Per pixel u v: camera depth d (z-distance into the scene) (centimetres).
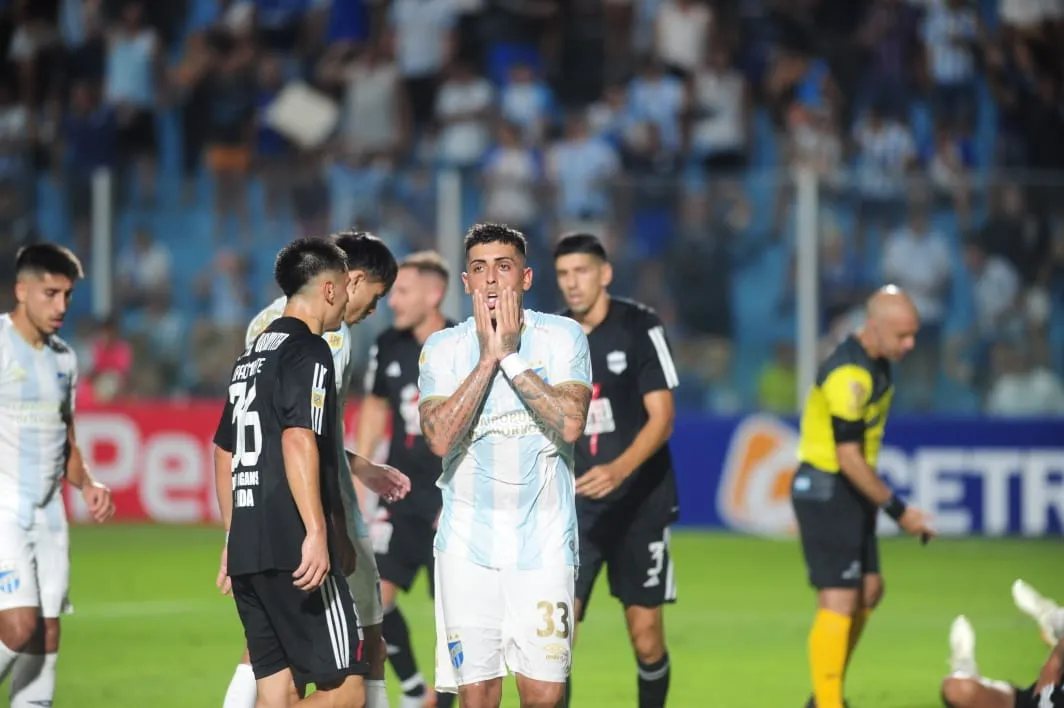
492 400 1673
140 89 6006
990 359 4494
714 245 4450
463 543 1683
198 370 4681
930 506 4494
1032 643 3039
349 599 1722
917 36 5991
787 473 4522
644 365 2205
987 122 5969
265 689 1734
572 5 6341
